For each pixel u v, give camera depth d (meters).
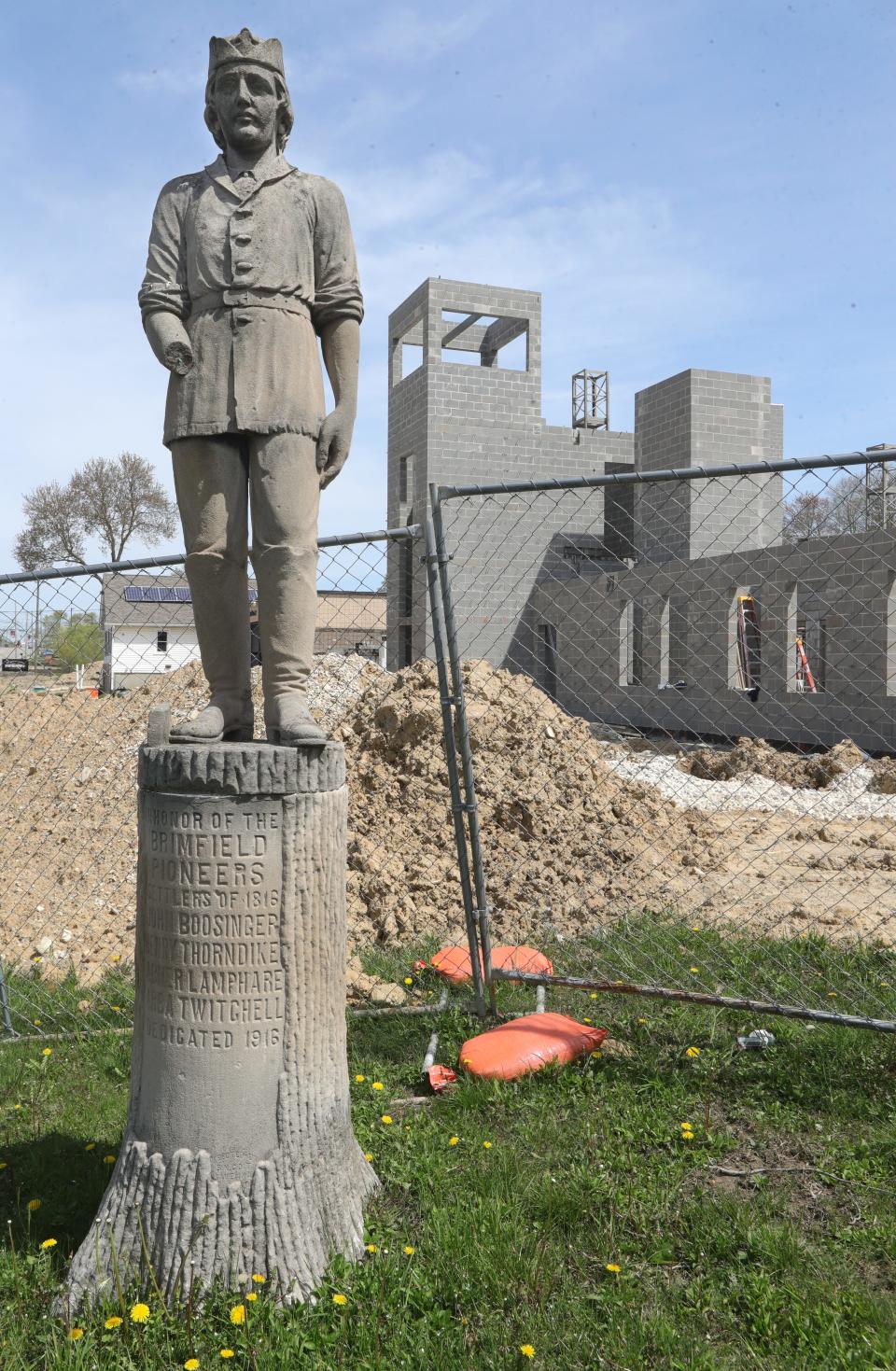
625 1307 2.56
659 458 25.56
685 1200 3.08
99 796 8.45
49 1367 2.28
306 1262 2.60
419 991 5.08
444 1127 3.55
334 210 2.93
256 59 2.73
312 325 2.91
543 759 7.80
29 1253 2.79
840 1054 4.10
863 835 9.47
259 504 2.80
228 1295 2.52
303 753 2.62
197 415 2.77
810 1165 3.33
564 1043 4.09
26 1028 4.66
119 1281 2.52
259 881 2.57
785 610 17.97
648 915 6.29
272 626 2.82
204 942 2.56
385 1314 2.47
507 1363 2.33
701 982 5.11
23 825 8.05
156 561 4.44
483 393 26.50
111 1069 4.15
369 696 8.62
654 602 22.11
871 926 6.37
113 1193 2.65
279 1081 2.62
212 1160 2.56
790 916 6.57
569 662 25.89
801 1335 2.46
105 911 6.27
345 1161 2.81
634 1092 3.84
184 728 2.81
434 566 4.27
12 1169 3.34
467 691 8.18
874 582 15.93
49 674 10.52
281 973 2.61
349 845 6.83
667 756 13.98
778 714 18.23
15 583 4.60
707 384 24.28
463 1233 2.81
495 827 7.12
